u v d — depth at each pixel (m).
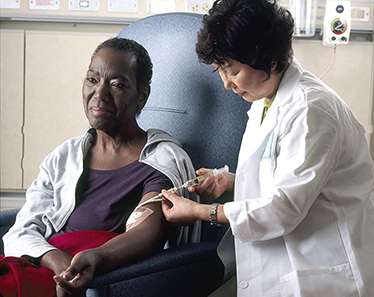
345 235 1.17
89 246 1.27
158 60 1.67
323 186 1.16
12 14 2.56
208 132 1.57
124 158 1.45
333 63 2.66
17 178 2.68
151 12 2.59
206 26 1.16
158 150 1.45
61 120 2.65
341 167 1.23
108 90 1.37
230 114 1.55
